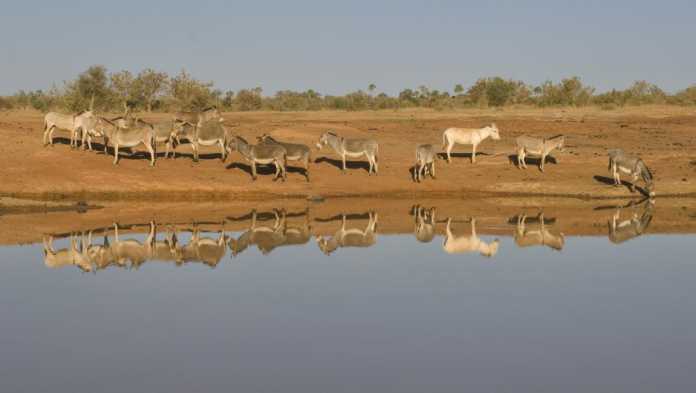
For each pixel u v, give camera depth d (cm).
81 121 2992
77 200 2591
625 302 1328
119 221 2220
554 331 1163
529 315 1248
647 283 1476
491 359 1038
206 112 3500
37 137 3303
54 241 1892
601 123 5059
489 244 1909
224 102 7481
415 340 1116
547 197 2859
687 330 1170
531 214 2450
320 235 2038
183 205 2573
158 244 1875
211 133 3036
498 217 2380
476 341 1113
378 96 8794
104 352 1060
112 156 2997
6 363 1015
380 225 2211
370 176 3012
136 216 2320
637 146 3809
